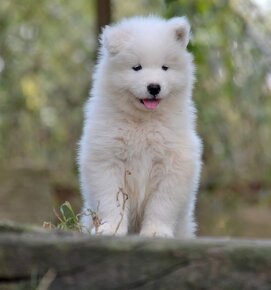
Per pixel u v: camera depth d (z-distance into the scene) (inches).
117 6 704.4
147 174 286.8
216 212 594.6
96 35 556.1
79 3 732.7
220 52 550.6
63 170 643.5
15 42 677.9
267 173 641.0
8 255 162.7
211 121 604.1
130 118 285.0
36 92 673.6
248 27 570.3
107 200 280.5
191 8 482.6
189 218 303.4
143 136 284.2
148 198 290.2
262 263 157.9
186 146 286.0
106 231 270.1
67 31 715.4
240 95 590.6
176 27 286.8
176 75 284.5
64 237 168.7
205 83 587.5
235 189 634.8
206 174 627.2
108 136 283.3
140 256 160.9
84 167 288.0
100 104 290.2
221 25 537.6
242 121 633.0
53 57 693.9
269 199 616.7
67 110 683.4
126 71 283.1
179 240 165.9
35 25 684.1
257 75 563.8
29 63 684.1
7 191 529.7
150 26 291.1
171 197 284.5
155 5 680.4
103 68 291.6
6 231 189.9
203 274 159.3
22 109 675.4
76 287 161.2
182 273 159.8
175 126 285.9
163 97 278.4
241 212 597.9
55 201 551.8
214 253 159.5
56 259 161.9
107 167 284.5
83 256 161.8
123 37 285.4
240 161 644.7
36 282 161.5
